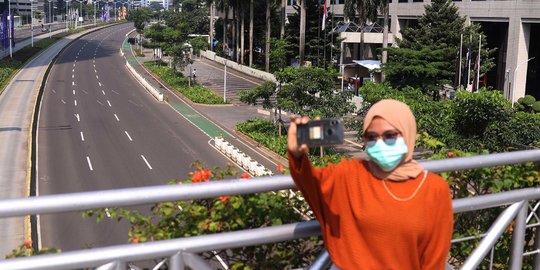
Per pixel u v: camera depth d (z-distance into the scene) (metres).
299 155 2.54
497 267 3.80
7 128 42.00
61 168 32.19
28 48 98.69
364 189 2.59
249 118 49.00
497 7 49.44
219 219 3.01
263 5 80.69
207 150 37.91
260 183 2.72
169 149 37.69
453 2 50.25
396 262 2.55
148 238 2.95
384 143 2.54
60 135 40.47
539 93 51.28
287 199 3.20
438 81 42.56
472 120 21.02
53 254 2.37
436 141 5.28
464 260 3.71
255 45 84.19
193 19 107.06
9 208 2.29
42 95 57.69
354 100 47.22
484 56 46.25
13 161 33.16
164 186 2.54
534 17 46.03
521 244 3.52
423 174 2.64
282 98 36.78
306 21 61.56
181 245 2.56
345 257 2.63
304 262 3.19
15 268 2.29
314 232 2.85
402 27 64.25
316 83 35.09
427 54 41.75
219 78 72.69
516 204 3.44
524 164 3.81
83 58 92.44
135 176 31.44
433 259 2.63
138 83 69.00
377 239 2.55
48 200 2.34
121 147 37.69
